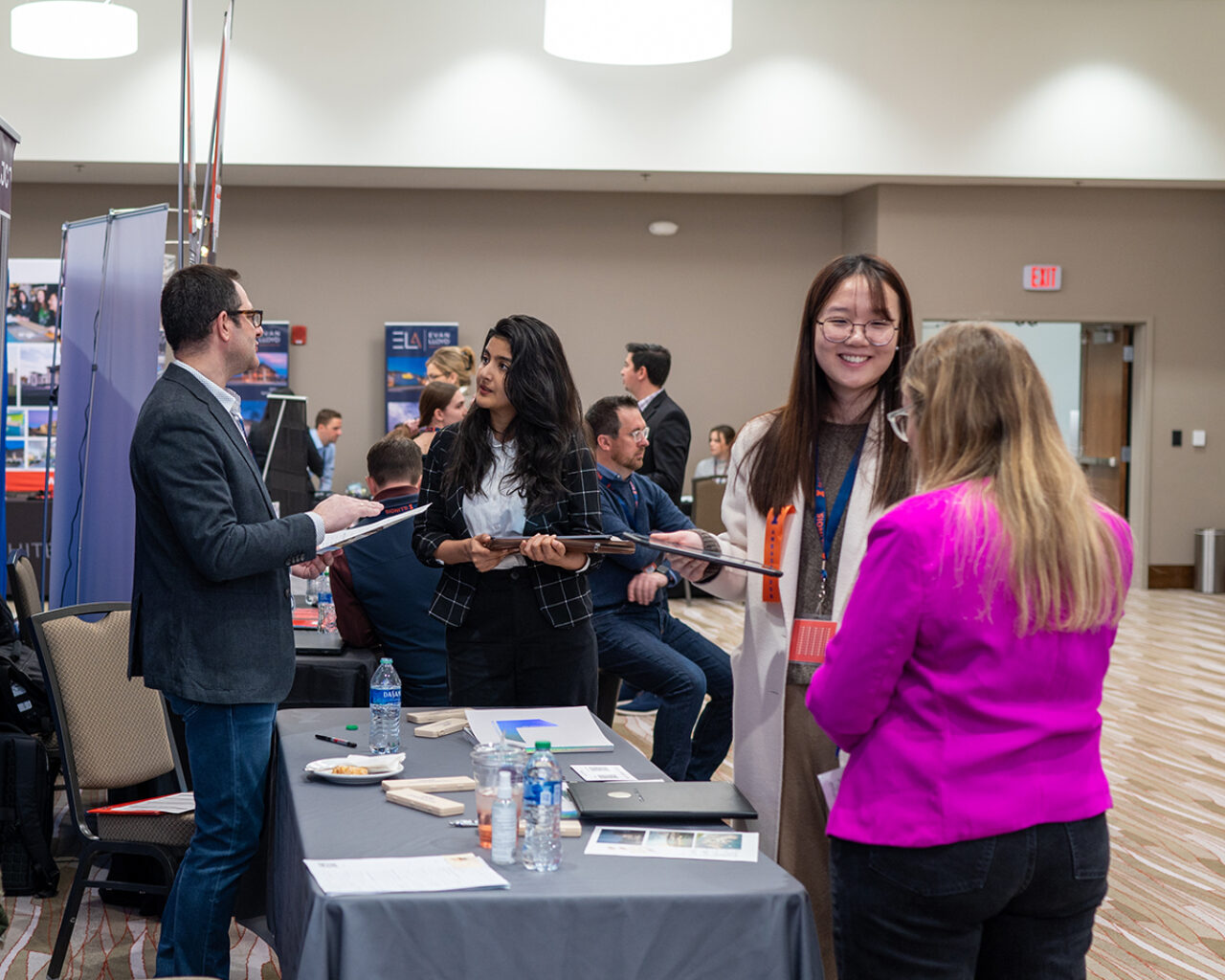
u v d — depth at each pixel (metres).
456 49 10.02
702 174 10.45
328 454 10.48
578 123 10.13
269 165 9.93
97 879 3.61
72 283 4.68
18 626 4.63
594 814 2.05
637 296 11.60
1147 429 11.58
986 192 11.16
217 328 2.57
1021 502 1.52
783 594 2.30
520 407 3.09
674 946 1.71
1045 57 10.41
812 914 1.76
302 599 5.39
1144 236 11.39
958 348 1.62
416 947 1.66
